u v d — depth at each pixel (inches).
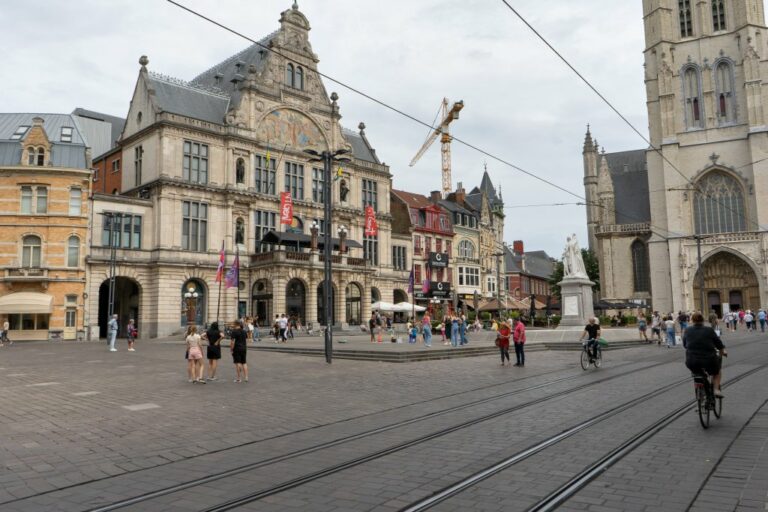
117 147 2114.9
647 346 1382.9
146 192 1947.6
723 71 2790.4
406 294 2746.1
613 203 3139.8
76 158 1790.1
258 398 578.2
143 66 2037.4
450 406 524.7
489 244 3410.4
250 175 2107.5
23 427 433.7
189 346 705.6
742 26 2704.2
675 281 2711.6
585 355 848.3
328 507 256.5
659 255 2805.1
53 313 1697.8
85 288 1752.0
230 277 1780.3
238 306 1984.5
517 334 903.1
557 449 355.3
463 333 1325.0
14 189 1704.0
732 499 255.8
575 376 750.5
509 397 575.5
